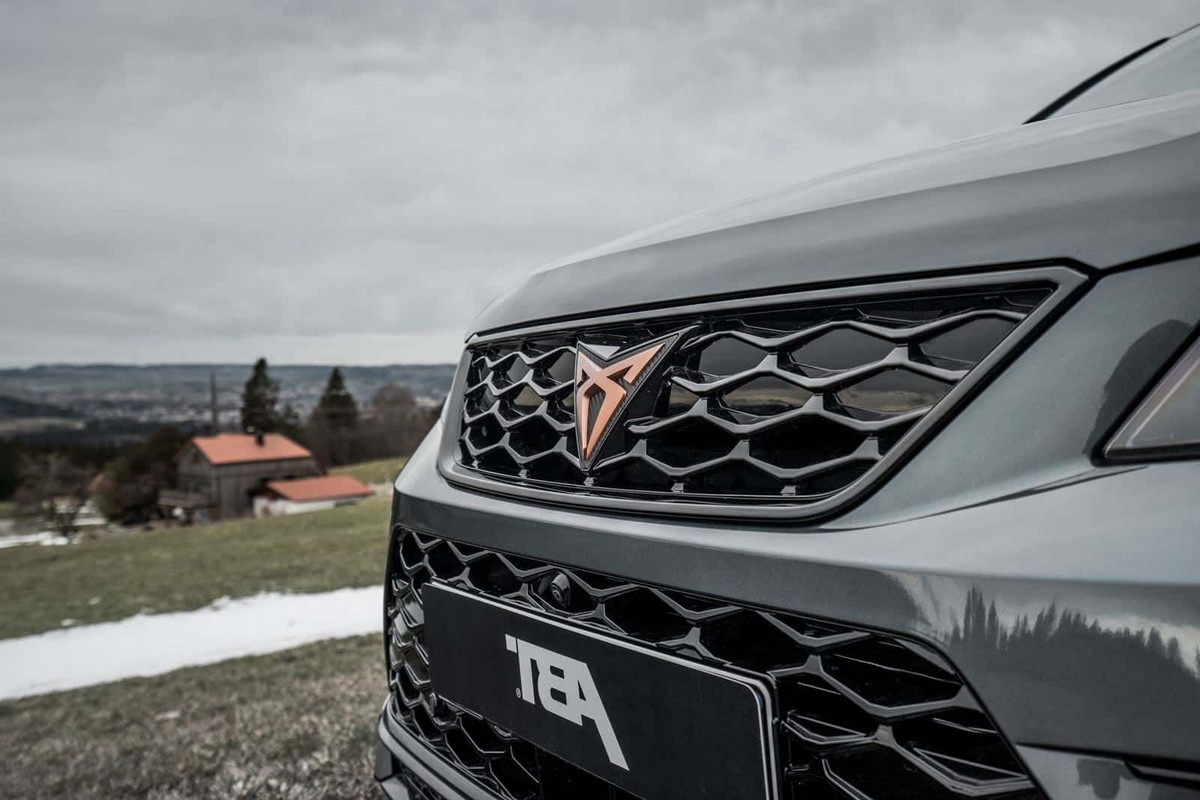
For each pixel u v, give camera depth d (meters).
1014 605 0.55
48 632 7.32
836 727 0.67
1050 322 0.61
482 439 1.13
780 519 0.70
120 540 17.88
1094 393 0.58
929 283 0.68
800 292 0.76
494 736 1.04
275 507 63.34
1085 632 0.52
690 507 0.77
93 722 3.42
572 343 0.99
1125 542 0.52
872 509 0.66
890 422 0.67
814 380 0.72
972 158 0.77
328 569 9.64
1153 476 0.54
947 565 0.59
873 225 0.74
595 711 0.83
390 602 1.31
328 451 77.94
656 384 0.84
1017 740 0.55
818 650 0.67
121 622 7.43
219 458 72.62
